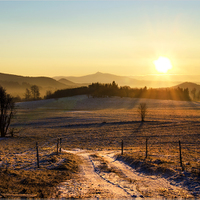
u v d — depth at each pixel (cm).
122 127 6259
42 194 998
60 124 7031
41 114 10375
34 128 6294
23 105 16038
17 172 1374
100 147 3403
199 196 1038
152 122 7231
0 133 4916
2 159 1795
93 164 1806
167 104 15650
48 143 3878
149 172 1493
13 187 1068
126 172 1546
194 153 2583
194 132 5231
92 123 7062
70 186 1166
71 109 13700
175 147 3256
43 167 1603
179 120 7719
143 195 1052
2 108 4506
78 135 4981
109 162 1952
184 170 1412
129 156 2005
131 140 4238
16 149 2920
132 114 10100
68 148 3241
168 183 1251
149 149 2967
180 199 1005
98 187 1177
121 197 1017
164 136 4694
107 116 9256
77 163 1822
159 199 1002
